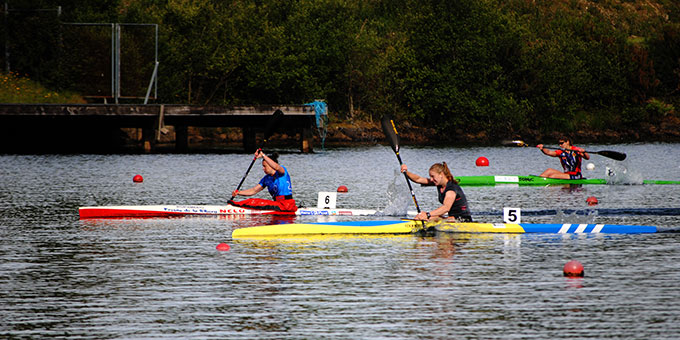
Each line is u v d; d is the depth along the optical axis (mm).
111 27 166875
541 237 48562
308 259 41594
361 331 28938
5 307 32094
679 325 29422
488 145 190625
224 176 94375
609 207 63469
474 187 83062
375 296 33719
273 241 47344
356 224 50750
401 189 61125
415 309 31734
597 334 28469
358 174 99688
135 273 38281
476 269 38875
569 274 37312
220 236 49156
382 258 41719
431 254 42938
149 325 29672
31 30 165500
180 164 114812
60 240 47562
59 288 35250
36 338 28156
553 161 130125
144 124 144000
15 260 41406
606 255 42375
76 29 166500
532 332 28719
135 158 127688
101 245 45844
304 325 29672
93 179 89625
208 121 149625
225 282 36375
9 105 129750
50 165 111250
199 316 30844
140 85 172125
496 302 32656
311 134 153125
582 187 82062
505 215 51281
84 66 164500
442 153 154125
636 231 50250
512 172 106875
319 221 55469
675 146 178125
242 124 155500
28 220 56125
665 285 35375
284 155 142375
